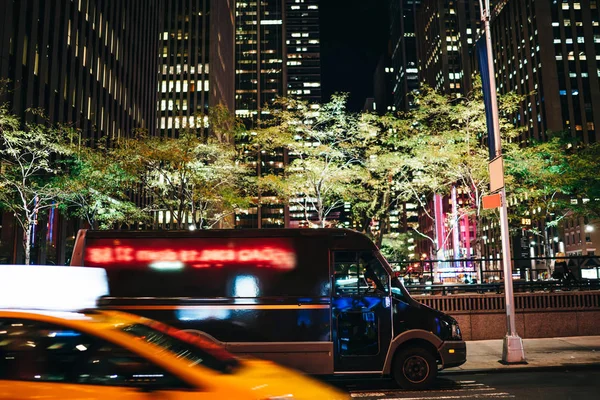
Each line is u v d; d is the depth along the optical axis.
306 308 10.44
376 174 30.81
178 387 4.09
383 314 10.46
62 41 48.56
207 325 10.36
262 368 4.93
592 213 40.41
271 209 158.25
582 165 33.88
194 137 29.33
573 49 111.19
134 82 71.69
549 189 33.72
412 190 30.86
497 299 17.22
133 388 4.06
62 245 47.28
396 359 10.46
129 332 4.67
